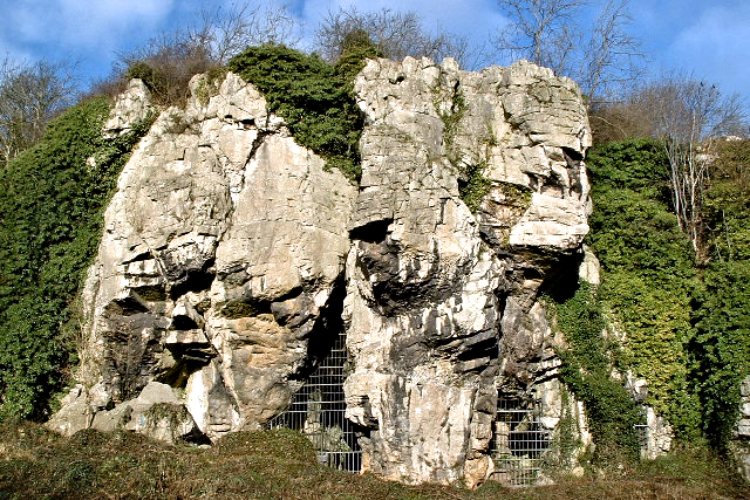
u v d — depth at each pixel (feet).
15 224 47.32
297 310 45.16
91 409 45.85
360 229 42.52
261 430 44.55
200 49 56.34
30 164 48.57
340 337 48.42
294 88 46.26
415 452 41.75
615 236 48.21
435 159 43.45
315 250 45.11
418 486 39.34
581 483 40.81
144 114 49.08
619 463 43.27
